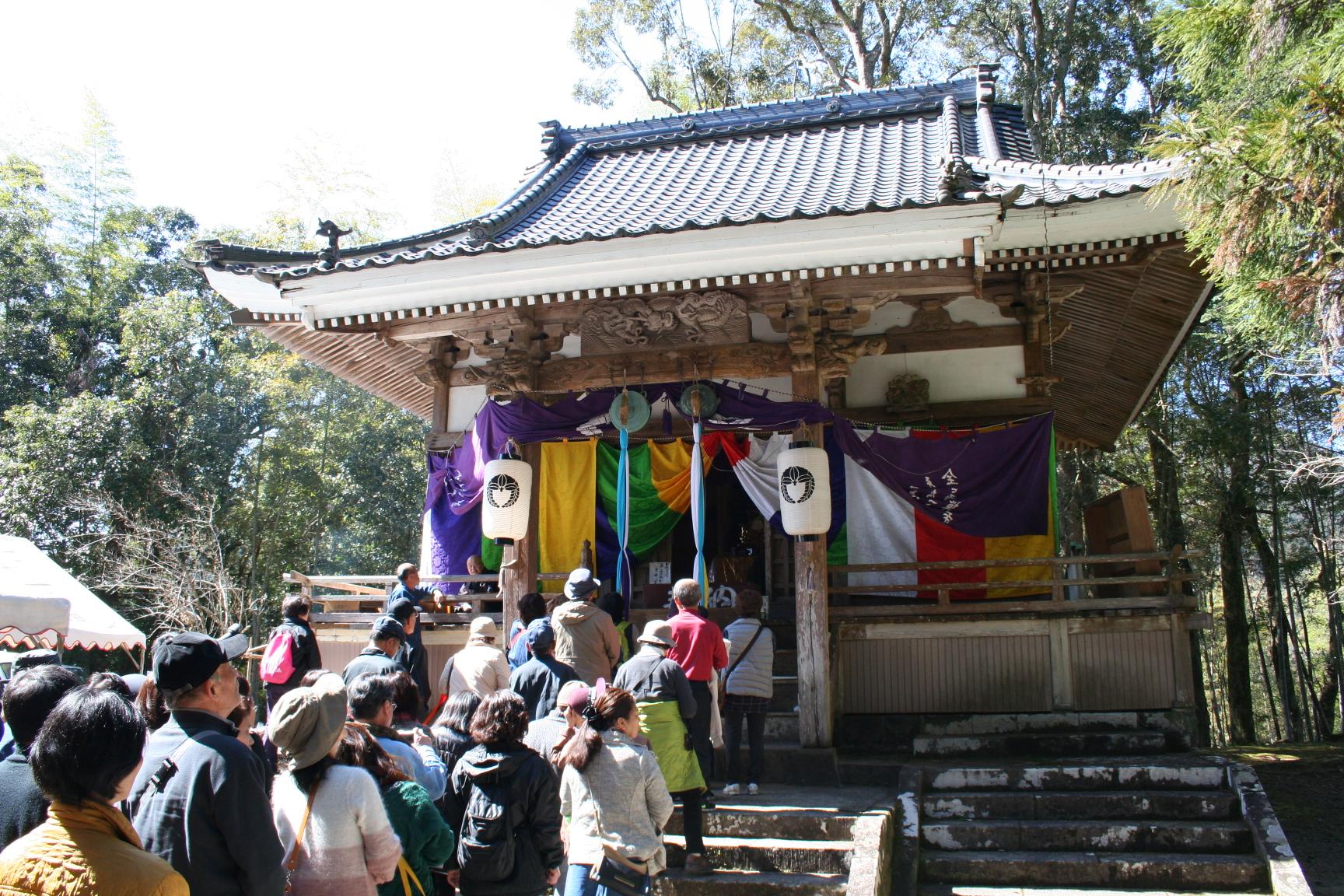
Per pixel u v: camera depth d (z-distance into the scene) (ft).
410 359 37.37
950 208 22.93
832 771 24.30
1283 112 15.16
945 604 26.86
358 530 76.18
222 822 8.94
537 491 29.84
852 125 41.88
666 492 30.01
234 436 73.05
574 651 20.39
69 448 67.92
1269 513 54.60
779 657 30.63
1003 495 28.66
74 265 85.10
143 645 30.17
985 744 25.16
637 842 14.02
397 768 12.27
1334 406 49.47
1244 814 20.30
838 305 26.37
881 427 29.12
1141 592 29.30
